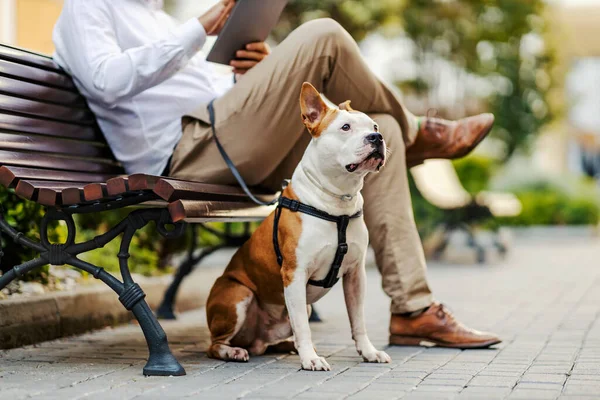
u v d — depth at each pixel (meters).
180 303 5.73
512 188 18.91
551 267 9.84
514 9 14.59
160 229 3.41
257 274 3.66
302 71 3.87
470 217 10.79
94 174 3.96
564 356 3.73
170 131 4.08
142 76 3.77
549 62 16.42
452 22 14.12
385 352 3.88
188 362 3.62
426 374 3.32
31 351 3.93
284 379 3.21
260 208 4.11
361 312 3.65
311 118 3.41
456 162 14.92
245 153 3.94
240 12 3.94
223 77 4.64
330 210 3.39
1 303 3.98
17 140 3.64
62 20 3.95
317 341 4.32
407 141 4.27
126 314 5.07
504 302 6.16
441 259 11.02
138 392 2.95
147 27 4.12
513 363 3.56
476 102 16.36
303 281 3.42
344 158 3.27
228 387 3.05
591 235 16.77
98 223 6.13
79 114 4.11
